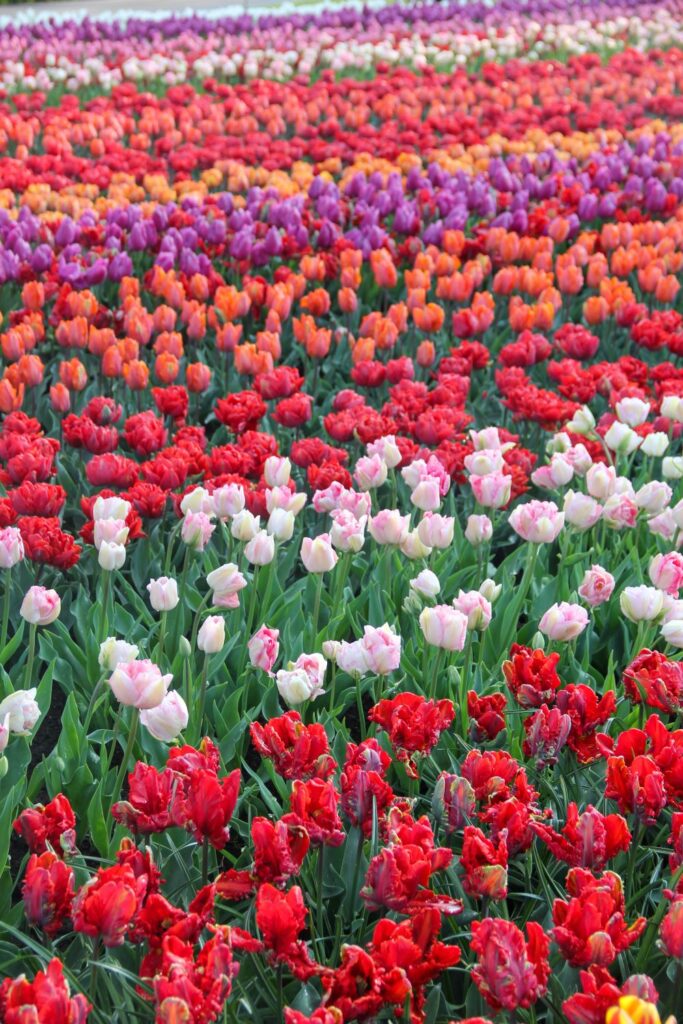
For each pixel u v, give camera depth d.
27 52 16.70
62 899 2.29
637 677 2.98
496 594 3.65
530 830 2.51
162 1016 1.88
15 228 7.83
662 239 8.30
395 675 3.95
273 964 2.22
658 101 14.02
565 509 3.89
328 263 7.82
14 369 5.86
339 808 3.03
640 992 2.01
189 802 2.38
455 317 6.61
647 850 3.09
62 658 3.97
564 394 5.81
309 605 4.40
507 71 16.62
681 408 4.93
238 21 20.19
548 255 7.73
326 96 13.95
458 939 2.84
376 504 5.19
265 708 3.78
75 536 5.14
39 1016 1.83
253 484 4.67
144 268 8.66
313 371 6.88
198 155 11.01
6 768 2.89
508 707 3.63
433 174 9.95
